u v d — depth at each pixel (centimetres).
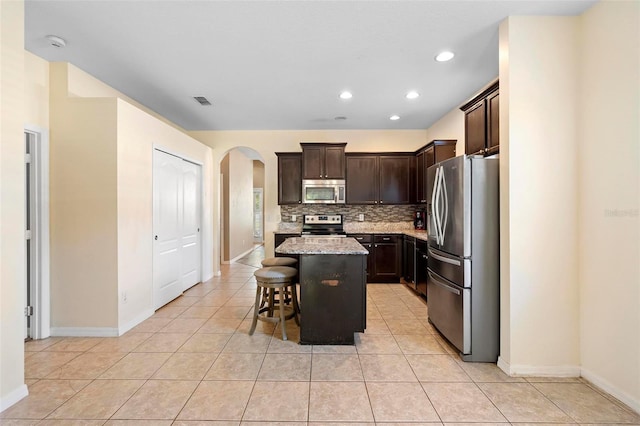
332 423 171
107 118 288
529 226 220
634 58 180
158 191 365
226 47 262
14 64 189
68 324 289
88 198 288
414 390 202
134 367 231
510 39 218
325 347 265
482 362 240
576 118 218
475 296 239
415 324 319
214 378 216
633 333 183
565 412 180
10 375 186
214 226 551
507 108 221
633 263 182
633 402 183
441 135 470
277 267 304
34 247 281
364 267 271
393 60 286
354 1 204
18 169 192
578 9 211
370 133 543
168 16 219
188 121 486
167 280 387
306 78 325
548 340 220
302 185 508
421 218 528
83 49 265
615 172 192
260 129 538
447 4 207
